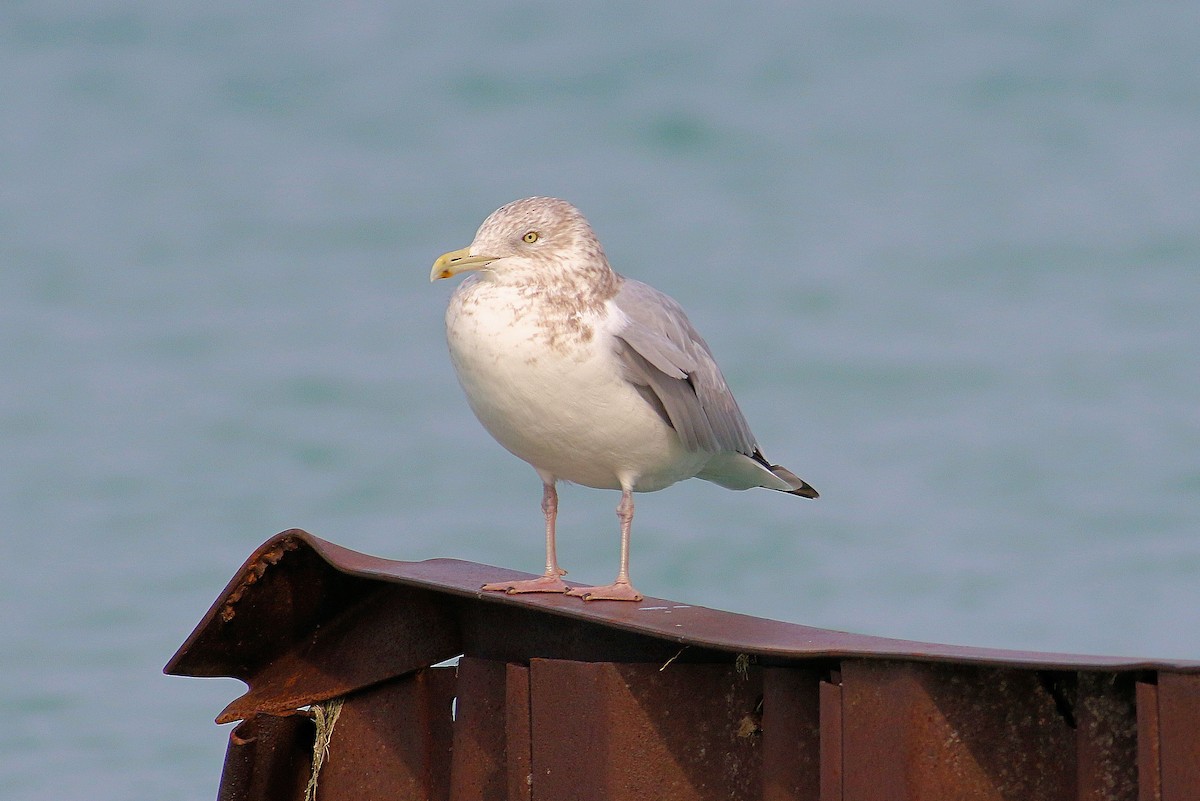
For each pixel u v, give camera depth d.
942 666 7.87
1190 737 6.79
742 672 9.10
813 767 8.68
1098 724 7.53
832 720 8.12
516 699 9.42
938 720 7.85
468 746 10.20
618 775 8.96
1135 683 7.28
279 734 10.68
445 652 10.66
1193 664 6.78
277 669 10.78
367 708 10.70
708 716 9.09
